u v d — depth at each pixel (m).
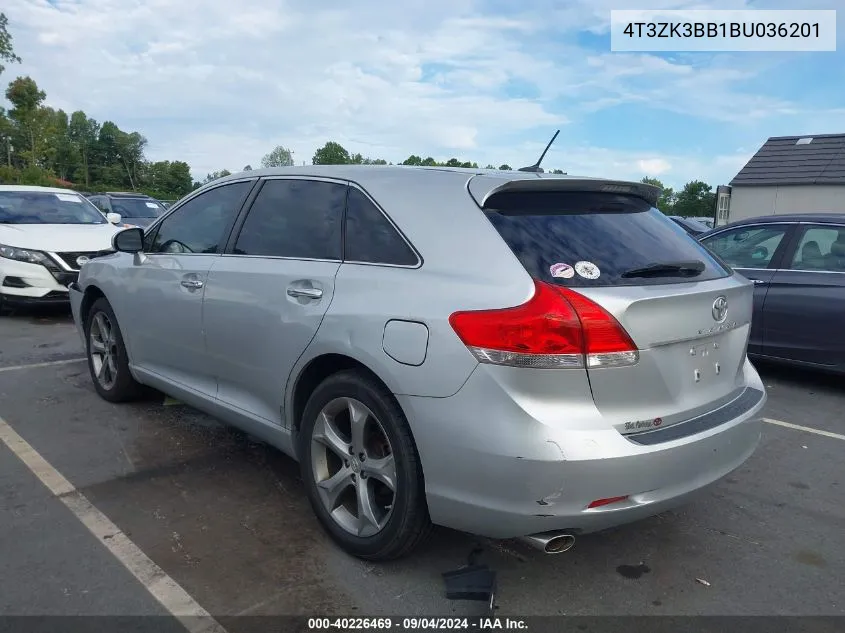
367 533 2.87
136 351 4.54
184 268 3.97
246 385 3.53
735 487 3.89
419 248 2.78
